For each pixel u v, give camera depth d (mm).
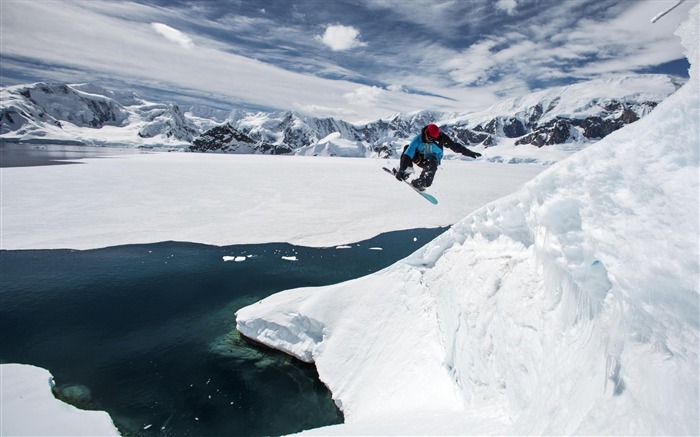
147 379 10031
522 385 4305
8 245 20375
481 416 4738
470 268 7129
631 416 2305
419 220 28688
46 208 28016
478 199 38562
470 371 5762
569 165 3723
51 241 21234
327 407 8977
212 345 11633
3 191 33719
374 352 9164
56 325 12758
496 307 5590
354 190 43188
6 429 7801
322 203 34281
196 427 8453
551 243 3973
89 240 21672
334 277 17438
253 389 9648
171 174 53094
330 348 10188
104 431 7949
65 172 49625
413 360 7836
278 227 25688
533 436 3285
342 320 10547
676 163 2604
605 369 2836
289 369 10422
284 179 52156
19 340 11820
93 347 11477
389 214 30562
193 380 9992
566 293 3984
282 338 11234
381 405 7559
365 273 17984
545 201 3977
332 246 22156
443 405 5969
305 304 11430
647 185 2721
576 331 3643
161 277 17031
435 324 8016
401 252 21234
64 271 17359
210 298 15023
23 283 15984
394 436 4730
